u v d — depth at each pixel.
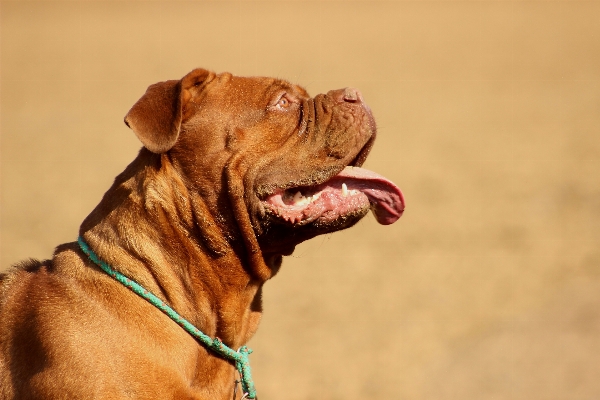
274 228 5.52
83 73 40.41
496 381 9.68
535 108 30.55
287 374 10.01
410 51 46.28
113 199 5.36
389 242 15.73
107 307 4.97
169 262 5.19
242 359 5.48
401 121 28.55
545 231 16.08
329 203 5.55
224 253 5.30
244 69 36.53
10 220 16.45
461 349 10.72
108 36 55.50
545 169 21.22
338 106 5.71
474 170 21.27
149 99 5.16
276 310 12.23
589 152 23.17
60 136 26.73
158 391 4.85
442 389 9.49
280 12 72.56
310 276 13.84
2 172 21.59
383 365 10.28
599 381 9.64
